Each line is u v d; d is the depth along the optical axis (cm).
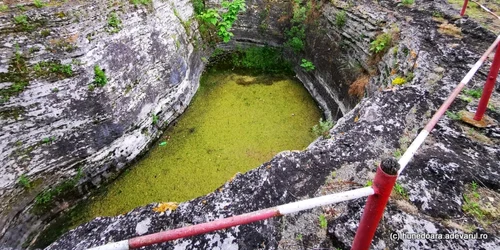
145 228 300
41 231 503
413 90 462
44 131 490
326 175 341
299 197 318
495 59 327
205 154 648
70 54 494
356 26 708
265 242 277
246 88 868
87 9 517
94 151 553
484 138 366
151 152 656
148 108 648
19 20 448
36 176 490
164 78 693
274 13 914
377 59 636
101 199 562
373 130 398
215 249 272
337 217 291
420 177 321
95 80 525
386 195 155
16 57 450
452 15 656
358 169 346
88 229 310
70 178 532
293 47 900
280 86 882
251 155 645
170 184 584
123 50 579
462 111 406
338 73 749
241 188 330
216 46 953
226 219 157
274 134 706
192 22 859
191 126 728
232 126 728
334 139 392
